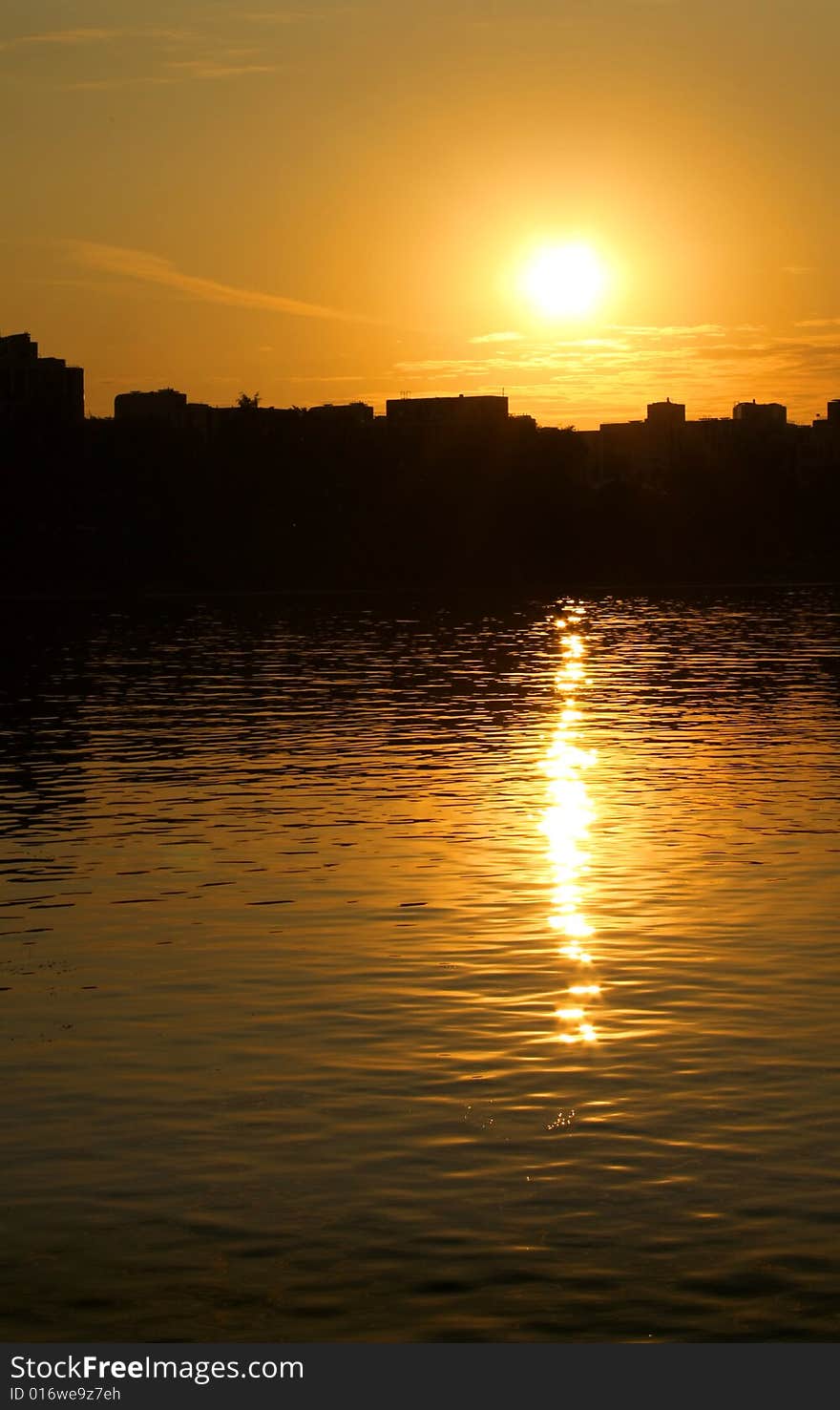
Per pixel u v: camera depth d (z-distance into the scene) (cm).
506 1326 1495
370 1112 1964
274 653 10569
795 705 6975
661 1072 2088
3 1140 1889
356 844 3681
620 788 4525
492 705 7062
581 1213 1688
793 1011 2341
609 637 12088
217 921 2934
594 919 2919
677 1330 1485
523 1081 2062
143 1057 2170
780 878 3253
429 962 2634
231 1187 1759
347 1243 1636
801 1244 1619
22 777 4809
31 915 3002
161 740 5759
